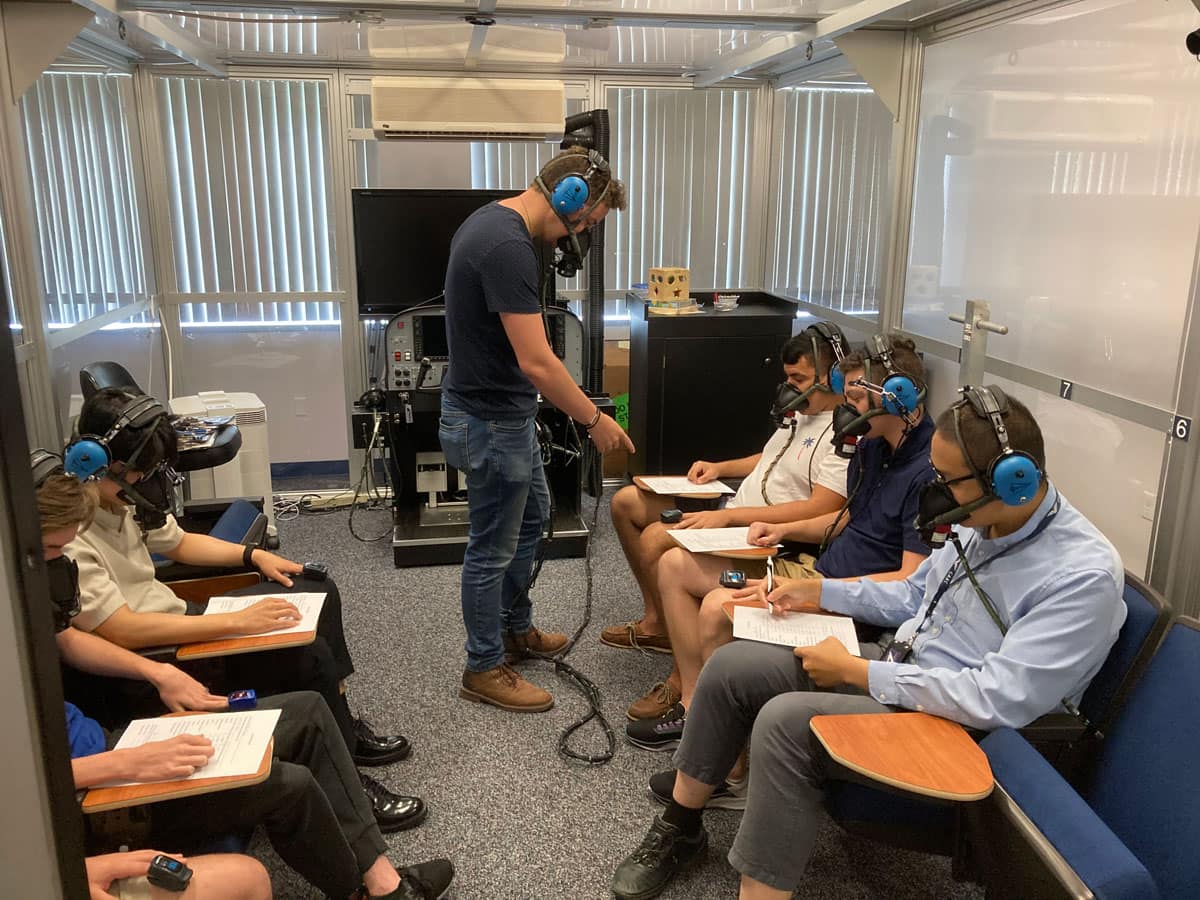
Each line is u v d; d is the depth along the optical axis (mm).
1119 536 2336
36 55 2891
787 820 1672
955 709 1582
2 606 567
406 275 4020
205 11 2783
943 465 1611
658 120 4629
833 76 3979
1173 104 2082
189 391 4699
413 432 3984
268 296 4508
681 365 4207
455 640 3135
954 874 1616
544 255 2578
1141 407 2201
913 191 3318
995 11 2766
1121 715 1558
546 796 2320
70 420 3309
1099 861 1217
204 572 2332
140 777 1451
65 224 3336
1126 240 2256
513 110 3781
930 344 3205
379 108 3713
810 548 2590
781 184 4652
